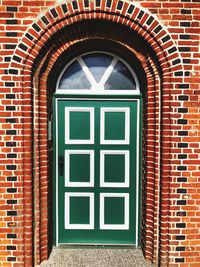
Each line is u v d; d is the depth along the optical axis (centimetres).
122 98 508
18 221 459
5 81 447
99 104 509
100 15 446
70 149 514
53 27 448
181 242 462
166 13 445
